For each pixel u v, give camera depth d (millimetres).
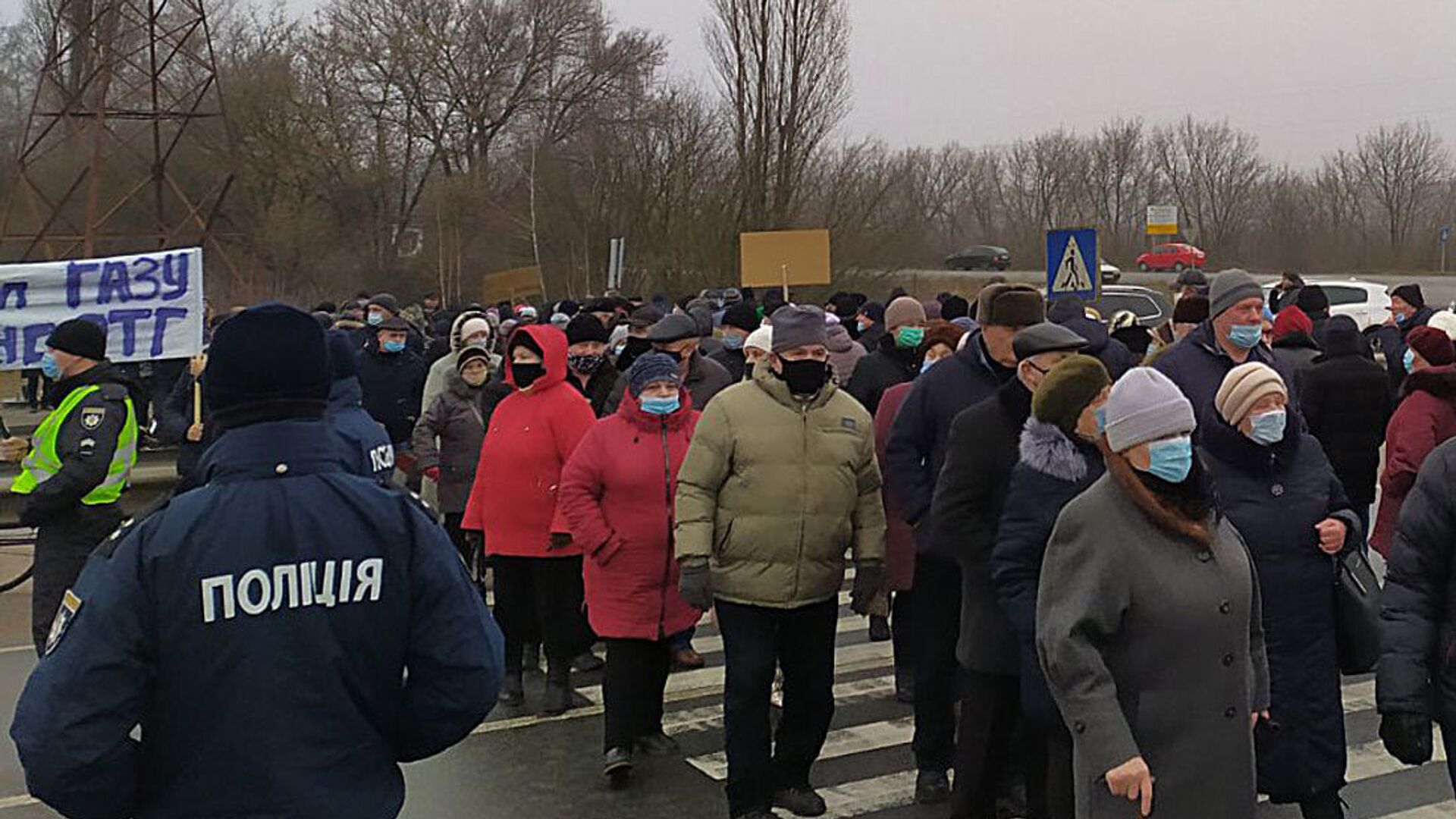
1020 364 4512
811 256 15711
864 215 30141
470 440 8055
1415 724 3754
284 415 2518
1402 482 6254
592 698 6832
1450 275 56844
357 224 44156
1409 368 8727
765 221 29672
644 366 5613
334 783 2430
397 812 2549
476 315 8344
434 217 44406
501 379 8031
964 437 4578
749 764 4973
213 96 39938
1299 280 14867
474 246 43719
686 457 5047
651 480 5555
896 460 5293
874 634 7941
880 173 30922
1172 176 65562
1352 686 6918
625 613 5574
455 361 8781
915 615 5383
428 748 2605
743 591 4953
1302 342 8797
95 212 21453
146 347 7969
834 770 5770
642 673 5641
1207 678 3408
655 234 33188
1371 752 5930
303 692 2402
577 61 50094
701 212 31703
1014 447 4504
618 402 7684
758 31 29266
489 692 2572
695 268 31328
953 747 5352
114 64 23547
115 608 2326
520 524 6492
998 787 4742
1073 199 66562
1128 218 66250
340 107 45031
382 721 2549
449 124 48469
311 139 42562
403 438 10000
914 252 33812
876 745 6086
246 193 39062
